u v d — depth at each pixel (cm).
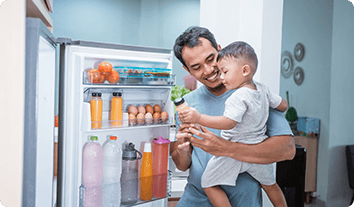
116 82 115
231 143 109
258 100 108
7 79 82
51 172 113
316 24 226
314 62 229
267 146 110
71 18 285
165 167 133
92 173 115
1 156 83
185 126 113
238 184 119
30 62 83
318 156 231
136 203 123
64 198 116
